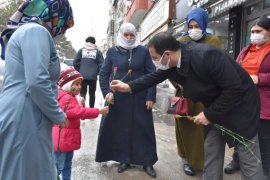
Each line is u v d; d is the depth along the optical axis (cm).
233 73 250
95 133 608
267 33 368
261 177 282
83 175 406
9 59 205
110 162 455
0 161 208
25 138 201
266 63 364
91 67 744
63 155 333
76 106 316
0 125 203
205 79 261
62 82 317
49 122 212
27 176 204
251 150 272
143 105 407
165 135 611
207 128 297
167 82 1698
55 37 235
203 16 384
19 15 224
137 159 409
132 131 408
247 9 758
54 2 219
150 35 2056
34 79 191
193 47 264
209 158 298
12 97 202
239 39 783
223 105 254
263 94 362
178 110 343
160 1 1608
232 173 422
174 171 426
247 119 266
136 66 398
